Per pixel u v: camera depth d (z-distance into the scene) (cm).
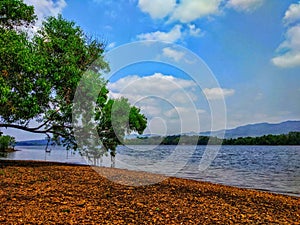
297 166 4075
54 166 2025
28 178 1369
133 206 975
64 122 2203
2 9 1878
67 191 1131
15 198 966
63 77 1991
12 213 802
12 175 1431
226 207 1062
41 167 1900
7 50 1590
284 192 1825
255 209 1077
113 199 1062
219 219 884
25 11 1973
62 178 1449
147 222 812
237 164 4469
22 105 1708
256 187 2041
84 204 953
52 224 738
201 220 862
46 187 1177
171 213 917
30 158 4012
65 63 2061
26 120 1917
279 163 4672
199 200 1151
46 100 1964
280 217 977
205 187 1547
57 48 2083
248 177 2698
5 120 1909
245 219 908
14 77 1708
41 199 974
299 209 1151
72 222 763
